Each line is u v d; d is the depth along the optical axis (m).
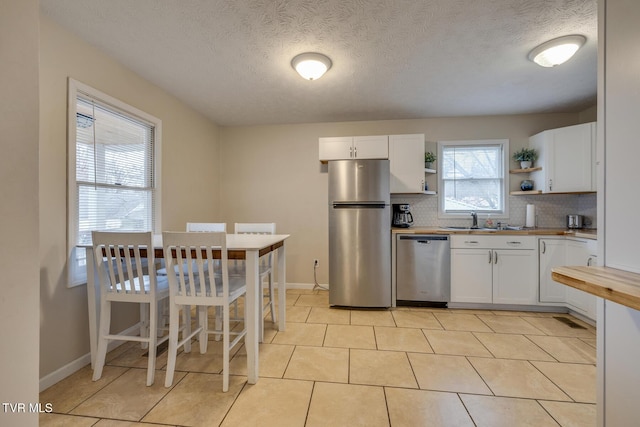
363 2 1.71
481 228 3.54
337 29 1.97
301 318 2.95
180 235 1.79
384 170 3.19
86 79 2.08
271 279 2.81
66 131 1.93
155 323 1.85
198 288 2.03
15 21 0.81
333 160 3.25
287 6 1.75
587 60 2.36
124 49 2.20
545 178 3.31
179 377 1.91
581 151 3.12
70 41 1.96
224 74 2.61
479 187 3.79
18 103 0.82
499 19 1.86
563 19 1.86
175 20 1.87
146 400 1.67
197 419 1.52
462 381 1.85
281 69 2.52
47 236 1.82
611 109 1.17
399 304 3.37
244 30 1.98
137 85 2.58
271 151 4.14
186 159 3.34
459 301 3.18
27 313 0.84
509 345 2.34
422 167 3.47
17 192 0.82
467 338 2.47
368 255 3.19
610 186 1.19
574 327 2.69
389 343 2.38
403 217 3.65
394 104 3.34
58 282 1.89
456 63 2.43
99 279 1.89
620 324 1.11
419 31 1.99
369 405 1.63
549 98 3.16
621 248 1.15
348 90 2.96
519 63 2.42
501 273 3.11
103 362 1.90
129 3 1.71
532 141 3.58
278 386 1.81
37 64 0.86
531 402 1.65
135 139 2.61
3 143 0.79
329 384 1.82
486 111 3.56
